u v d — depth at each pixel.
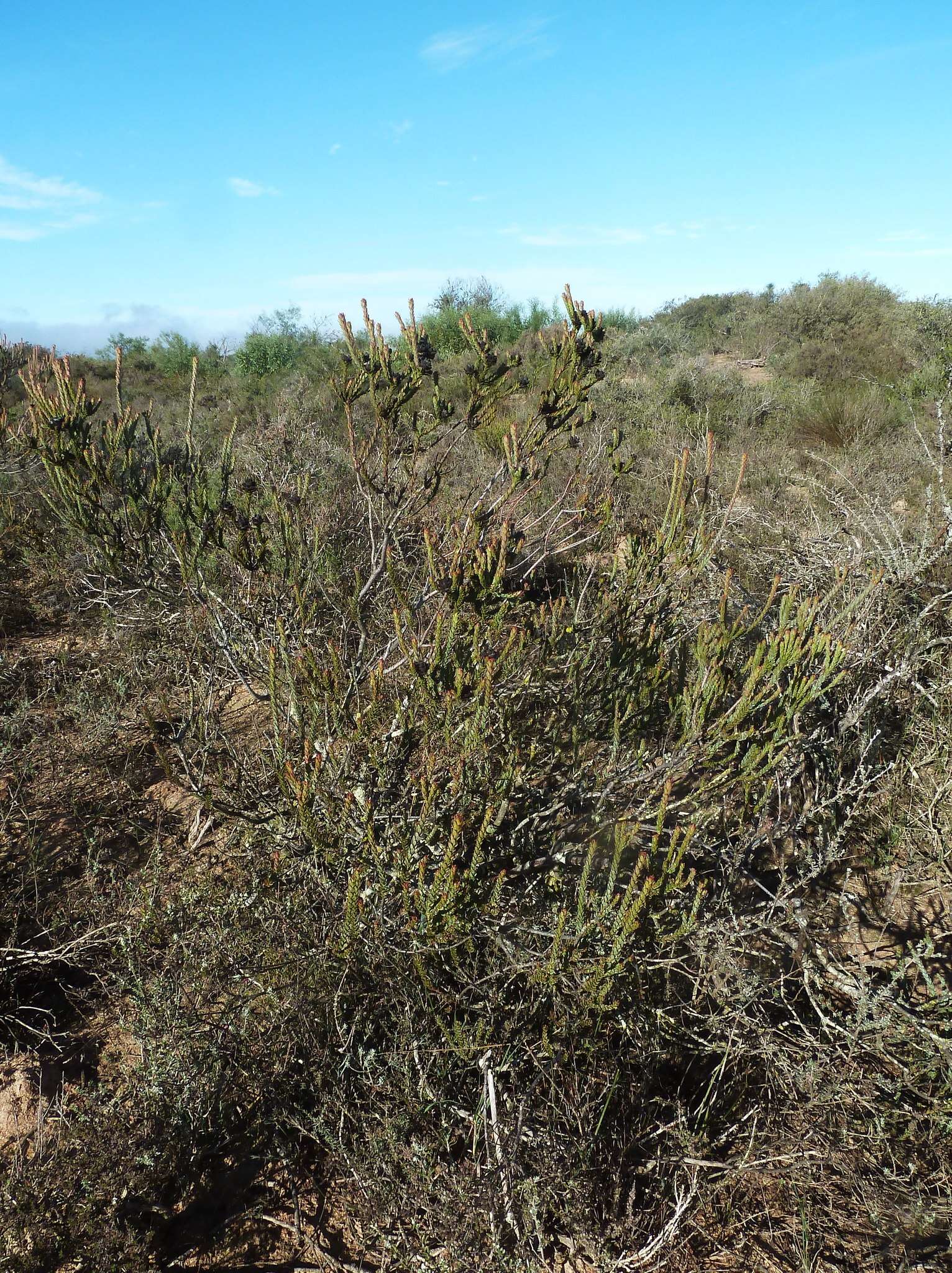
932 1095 1.88
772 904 2.19
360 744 2.12
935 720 2.98
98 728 3.37
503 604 2.01
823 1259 1.63
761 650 1.91
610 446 2.74
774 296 20.25
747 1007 2.02
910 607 3.37
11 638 4.52
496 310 17.03
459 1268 1.50
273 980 2.07
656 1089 1.92
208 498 3.01
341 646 2.81
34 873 2.58
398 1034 1.92
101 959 2.39
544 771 2.25
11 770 3.24
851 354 12.33
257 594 2.93
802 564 3.90
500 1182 1.58
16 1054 2.12
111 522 2.80
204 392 13.28
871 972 2.26
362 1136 1.83
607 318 18.38
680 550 2.45
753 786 2.53
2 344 5.38
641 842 2.34
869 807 2.66
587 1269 1.60
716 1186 1.69
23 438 2.82
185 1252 1.71
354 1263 1.67
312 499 4.18
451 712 1.95
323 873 2.09
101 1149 1.74
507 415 7.53
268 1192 1.81
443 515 3.56
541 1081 1.84
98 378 15.88
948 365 8.02
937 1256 1.62
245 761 2.72
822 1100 1.78
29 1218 1.61
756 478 6.35
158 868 2.51
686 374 10.45
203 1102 1.86
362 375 2.74
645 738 2.45
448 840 1.96
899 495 5.45
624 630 2.41
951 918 2.42
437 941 1.81
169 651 3.73
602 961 1.79
